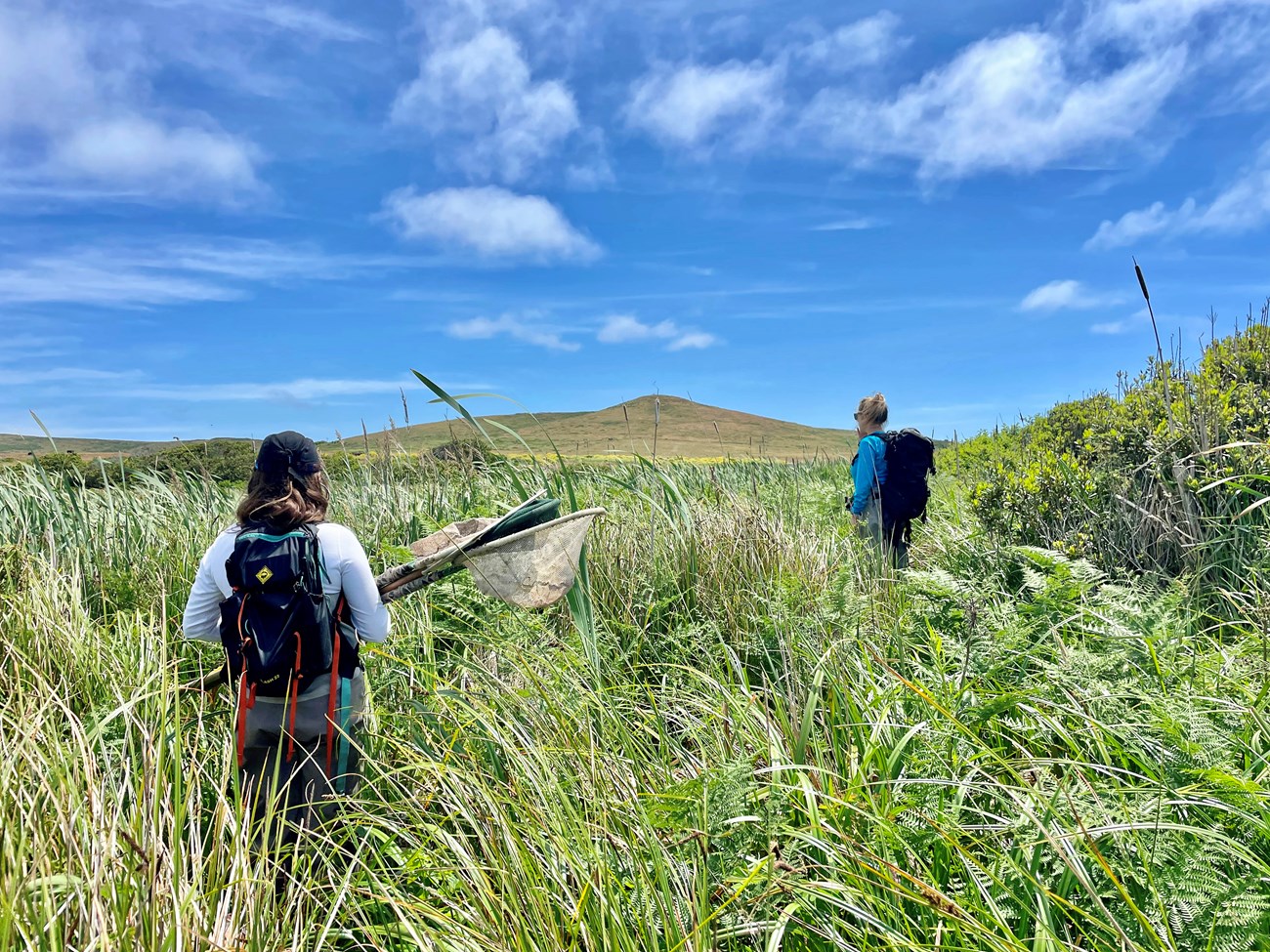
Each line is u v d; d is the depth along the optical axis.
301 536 2.50
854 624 3.73
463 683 3.62
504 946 1.93
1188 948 1.77
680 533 5.30
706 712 3.19
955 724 2.46
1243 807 2.12
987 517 5.78
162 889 1.81
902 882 1.99
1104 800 2.21
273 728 2.56
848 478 10.21
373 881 2.32
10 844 1.75
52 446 5.94
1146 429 5.32
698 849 2.06
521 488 4.95
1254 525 4.41
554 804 2.29
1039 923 1.77
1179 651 3.36
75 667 3.47
